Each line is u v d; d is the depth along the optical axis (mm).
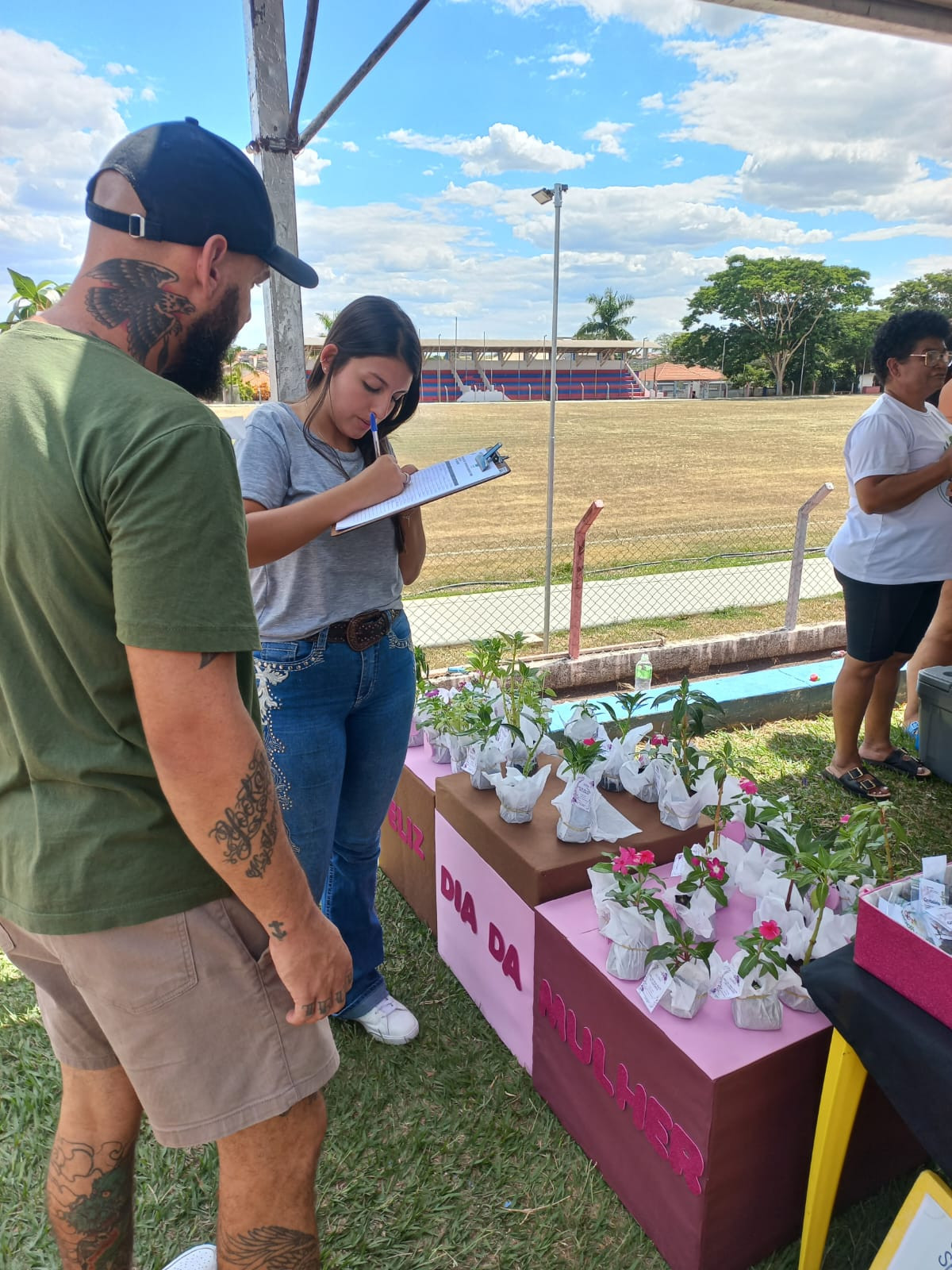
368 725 1785
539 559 8617
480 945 2037
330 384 1593
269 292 3127
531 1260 1477
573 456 19891
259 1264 1075
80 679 842
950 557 2922
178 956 933
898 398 2859
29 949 1021
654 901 1447
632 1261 1465
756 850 1784
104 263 872
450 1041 2004
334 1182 1638
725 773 1885
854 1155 1494
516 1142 1714
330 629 1613
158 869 906
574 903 1715
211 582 802
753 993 1340
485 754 2076
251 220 921
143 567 768
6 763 901
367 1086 1865
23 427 786
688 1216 1365
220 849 858
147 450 769
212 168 881
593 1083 1591
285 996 1028
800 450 21453
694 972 1395
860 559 2965
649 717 3566
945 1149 1052
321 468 1609
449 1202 1593
